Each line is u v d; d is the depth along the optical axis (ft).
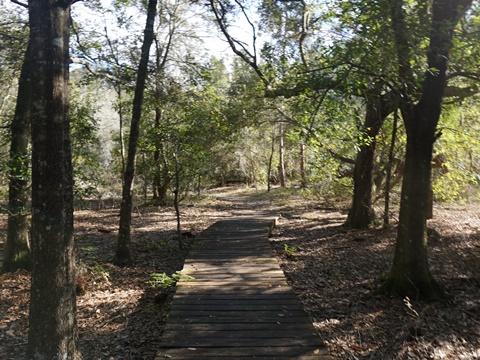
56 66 11.23
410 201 20.71
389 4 15.12
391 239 35.68
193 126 33.40
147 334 17.44
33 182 11.28
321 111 23.65
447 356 14.82
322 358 13.60
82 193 26.71
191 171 36.04
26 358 11.50
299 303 19.08
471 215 48.55
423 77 17.76
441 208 56.18
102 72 30.53
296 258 30.63
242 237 37.24
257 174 119.03
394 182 44.55
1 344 16.29
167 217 56.03
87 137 36.50
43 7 11.08
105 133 80.48
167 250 34.04
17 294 21.80
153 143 34.22
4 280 24.11
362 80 17.13
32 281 11.44
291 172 110.83
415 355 14.97
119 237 28.81
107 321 18.84
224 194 106.11
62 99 11.40
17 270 25.93
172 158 34.71
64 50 11.50
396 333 16.75
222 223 46.62
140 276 26.09
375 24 15.96
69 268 11.67
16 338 16.83
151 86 31.65
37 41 11.06
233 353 13.93
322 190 58.34
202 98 35.47
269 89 31.73
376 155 42.04
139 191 68.23
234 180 135.13
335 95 18.61
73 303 11.85
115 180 71.05
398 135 39.68
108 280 24.57
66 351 11.50
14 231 26.45
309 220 51.47
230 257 28.91
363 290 22.62
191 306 18.58
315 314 19.33
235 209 67.26
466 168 45.52
